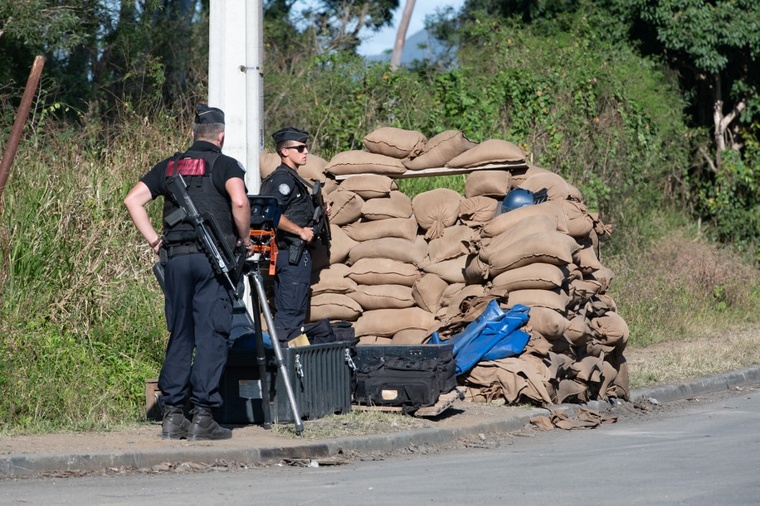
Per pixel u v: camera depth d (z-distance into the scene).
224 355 21.52
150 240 21.45
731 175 72.50
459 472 19.38
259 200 23.69
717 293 57.22
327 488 17.52
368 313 30.31
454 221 30.88
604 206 60.19
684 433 25.64
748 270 62.28
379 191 30.89
